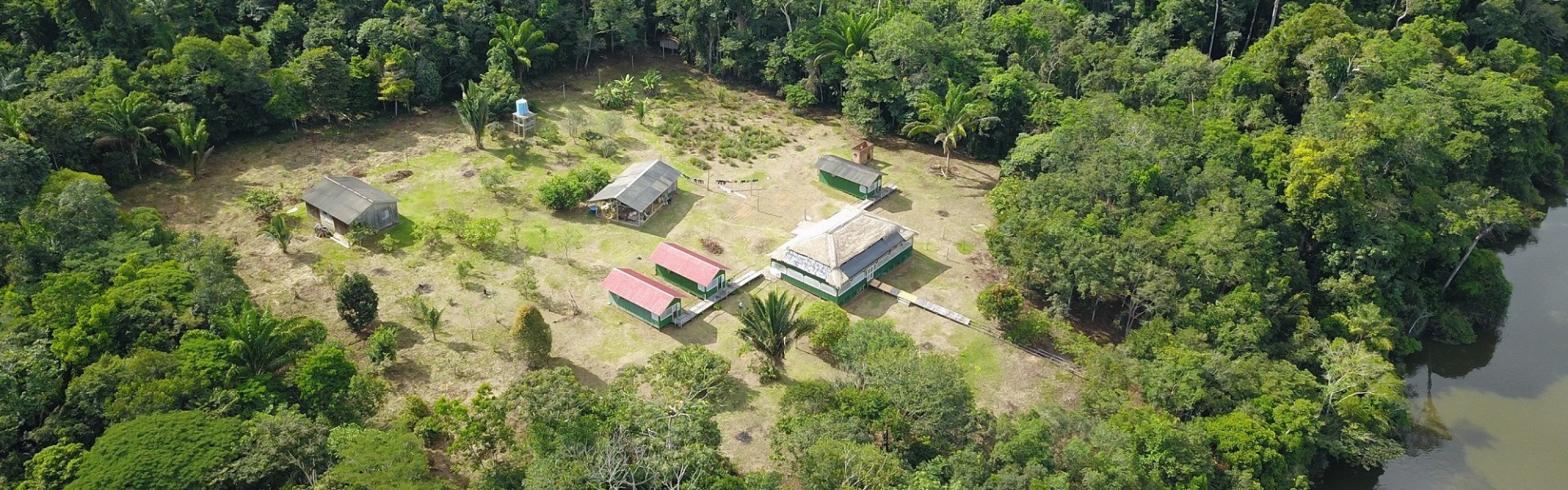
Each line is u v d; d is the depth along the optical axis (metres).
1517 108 96.69
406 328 72.12
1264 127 92.81
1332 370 68.50
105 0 93.25
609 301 77.31
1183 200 83.56
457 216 83.69
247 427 53.97
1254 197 80.38
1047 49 112.31
